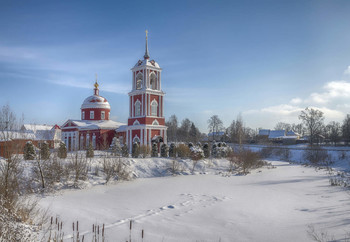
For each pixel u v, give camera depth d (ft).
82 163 72.64
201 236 31.71
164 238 30.96
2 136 47.96
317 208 45.37
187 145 130.11
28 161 71.05
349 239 28.66
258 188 66.74
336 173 101.14
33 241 27.86
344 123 266.36
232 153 114.32
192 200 52.16
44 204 47.14
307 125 279.08
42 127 190.39
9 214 31.86
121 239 30.27
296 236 30.91
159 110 162.50
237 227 35.01
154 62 164.25
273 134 350.64
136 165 91.91
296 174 97.30
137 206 47.32
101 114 205.26
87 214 41.39
